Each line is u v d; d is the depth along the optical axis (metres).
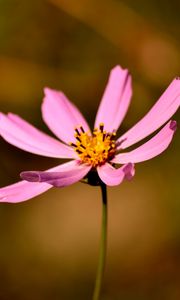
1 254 0.55
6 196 0.36
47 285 0.54
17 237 0.56
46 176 0.35
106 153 0.38
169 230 0.55
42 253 0.56
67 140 0.40
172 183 0.55
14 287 0.54
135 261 0.55
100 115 0.41
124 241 0.56
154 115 0.38
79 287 0.54
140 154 0.37
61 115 0.41
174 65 0.56
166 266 0.54
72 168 0.38
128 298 0.54
